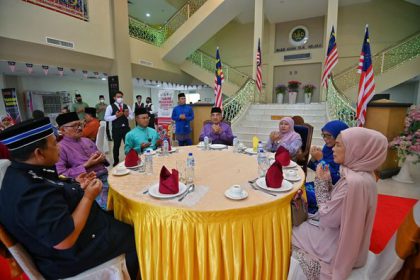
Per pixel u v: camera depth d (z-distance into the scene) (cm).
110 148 652
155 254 122
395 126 379
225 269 117
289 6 836
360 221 118
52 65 554
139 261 126
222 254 117
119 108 469
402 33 825
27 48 493
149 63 845
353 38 890
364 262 127
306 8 852
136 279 133
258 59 745
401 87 955
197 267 119
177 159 219
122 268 124
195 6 855
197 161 210
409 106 365
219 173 174
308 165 232
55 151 111
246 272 118
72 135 207
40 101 770
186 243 117
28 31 488
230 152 249
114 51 688
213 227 115
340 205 123
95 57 641
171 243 120
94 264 117
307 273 126
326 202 136
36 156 103
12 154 99
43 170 109
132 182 158
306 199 184
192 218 115
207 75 1002
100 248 118
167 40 887
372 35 864
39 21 505
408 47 749
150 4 1007
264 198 129
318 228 143
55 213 94
